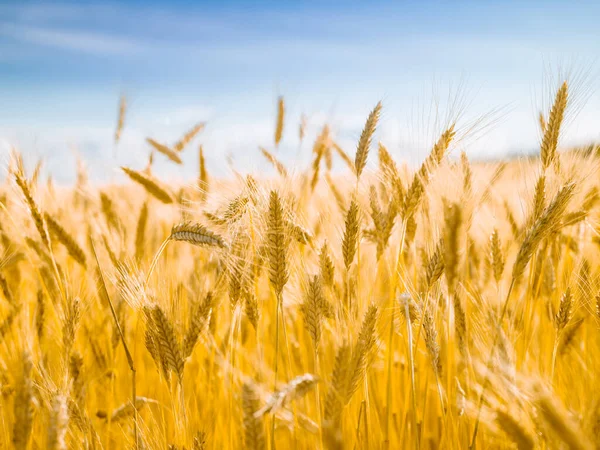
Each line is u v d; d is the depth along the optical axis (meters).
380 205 0.67
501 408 0.48
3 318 0.69
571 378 0.63
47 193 1.00
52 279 0.70
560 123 0.60
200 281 0.63
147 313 0.53
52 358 0.67
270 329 0.74
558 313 0.57
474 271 0.75
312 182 0.80
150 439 0.56
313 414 0.64
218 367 0.67
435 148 0.61
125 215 0.94
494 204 0.78
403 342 0.66
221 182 0.64
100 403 0.71
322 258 0.61
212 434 0.62
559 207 0.52
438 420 0.62
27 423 0.44
